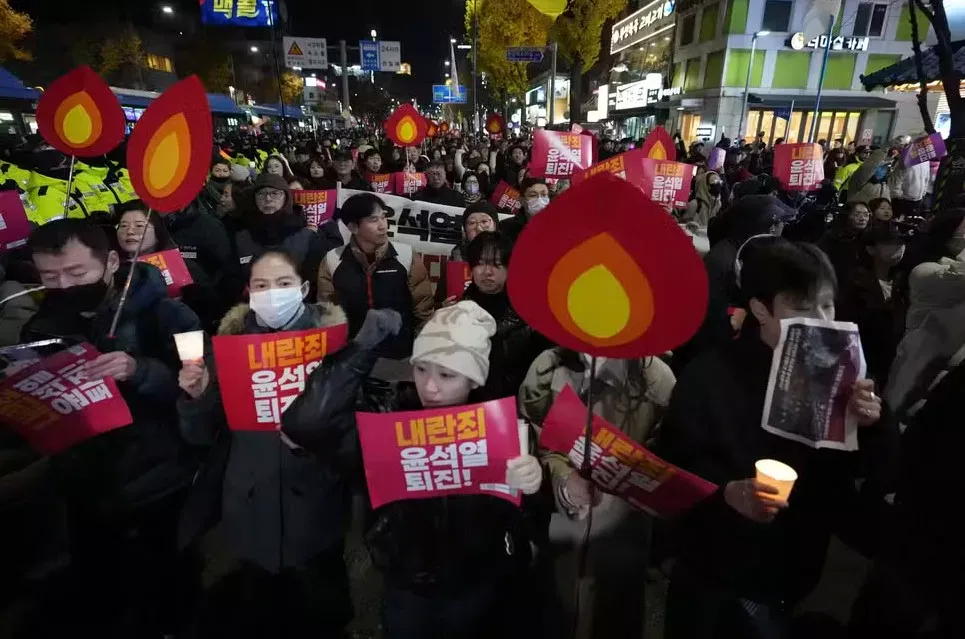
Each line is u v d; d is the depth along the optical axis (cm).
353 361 178
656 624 256
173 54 4388
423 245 468
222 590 259
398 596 185
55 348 206
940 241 319
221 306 429
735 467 162
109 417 190
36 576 236
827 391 146
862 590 200
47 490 239
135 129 208
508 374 293
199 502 207
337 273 356
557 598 223
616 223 122
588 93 5078
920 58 513
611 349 131
